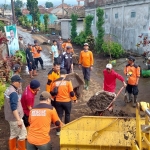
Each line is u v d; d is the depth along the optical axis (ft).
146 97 29.94
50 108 14.61
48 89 21.30
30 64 39.47
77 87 26.48
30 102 17.67
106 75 24.35
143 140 11.65
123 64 50.62
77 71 45.85
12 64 36.52
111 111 24.66
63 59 31.07
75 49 81.51
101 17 65.92
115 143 15.47
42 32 141.59
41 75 41.83
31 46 42.34
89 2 90.38
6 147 18.57
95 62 55.83
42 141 14.25
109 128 15.74
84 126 15.88
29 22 173.58
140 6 55.83
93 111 23.02
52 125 22.06
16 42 50.08
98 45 66.59
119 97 30.17
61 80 19.98
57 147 18.69
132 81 26.68
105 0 75.31
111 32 72.79
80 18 100.89
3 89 23.93
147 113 10.53
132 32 60.23
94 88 34.12
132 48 60.75
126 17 62.59
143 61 47.32
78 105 27.35
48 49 76.54
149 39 53.26
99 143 15.51
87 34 80.69
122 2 63.77
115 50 57.98
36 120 14.35
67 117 20.52
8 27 48.88
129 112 25.39
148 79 38.29
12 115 16.52
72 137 15.58
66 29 109.50
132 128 15.70
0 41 38.86
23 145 17.40
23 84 35.86
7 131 21.07
